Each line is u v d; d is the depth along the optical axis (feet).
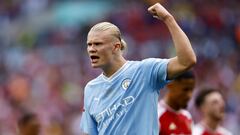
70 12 217.77
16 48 206.39
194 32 196.65
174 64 50.65
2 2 228.02
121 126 51.42
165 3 209.87
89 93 53.42
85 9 218.18
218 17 203.92
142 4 203.72
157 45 186.91
